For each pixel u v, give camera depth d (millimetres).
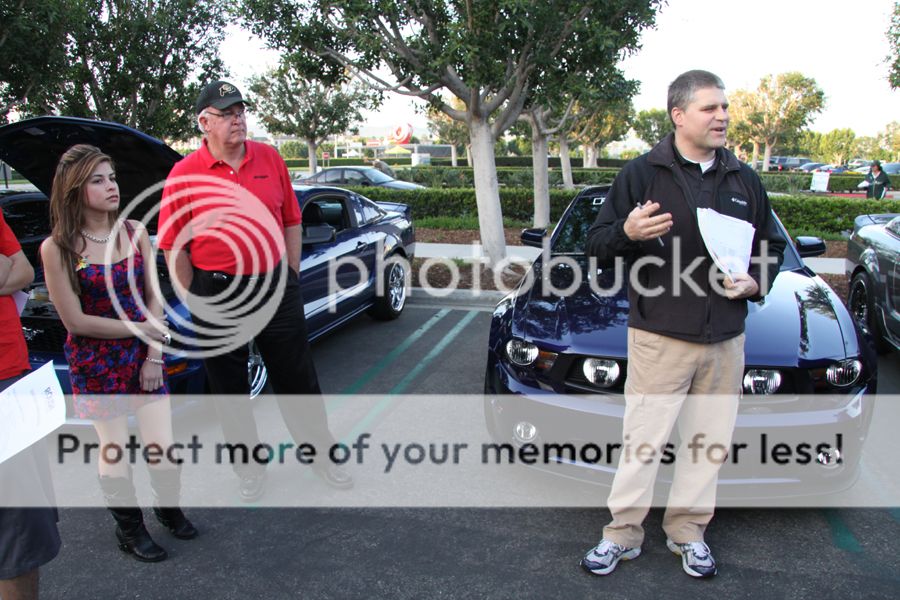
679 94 2289
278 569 2703
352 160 54250
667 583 2592
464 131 36719
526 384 3096
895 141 70625
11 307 2074
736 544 2855
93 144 3746
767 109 42062
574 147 39062
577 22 6570
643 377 2455
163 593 2559
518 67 7160
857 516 3082
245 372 3119
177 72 10797
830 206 12344
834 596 2512
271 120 22609
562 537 2924
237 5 7516
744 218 2367
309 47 7586
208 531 2982
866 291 5711
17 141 3686
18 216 5195
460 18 6777
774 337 2961
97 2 9844
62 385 3570
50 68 8828
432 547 2852
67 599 2525
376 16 6973
